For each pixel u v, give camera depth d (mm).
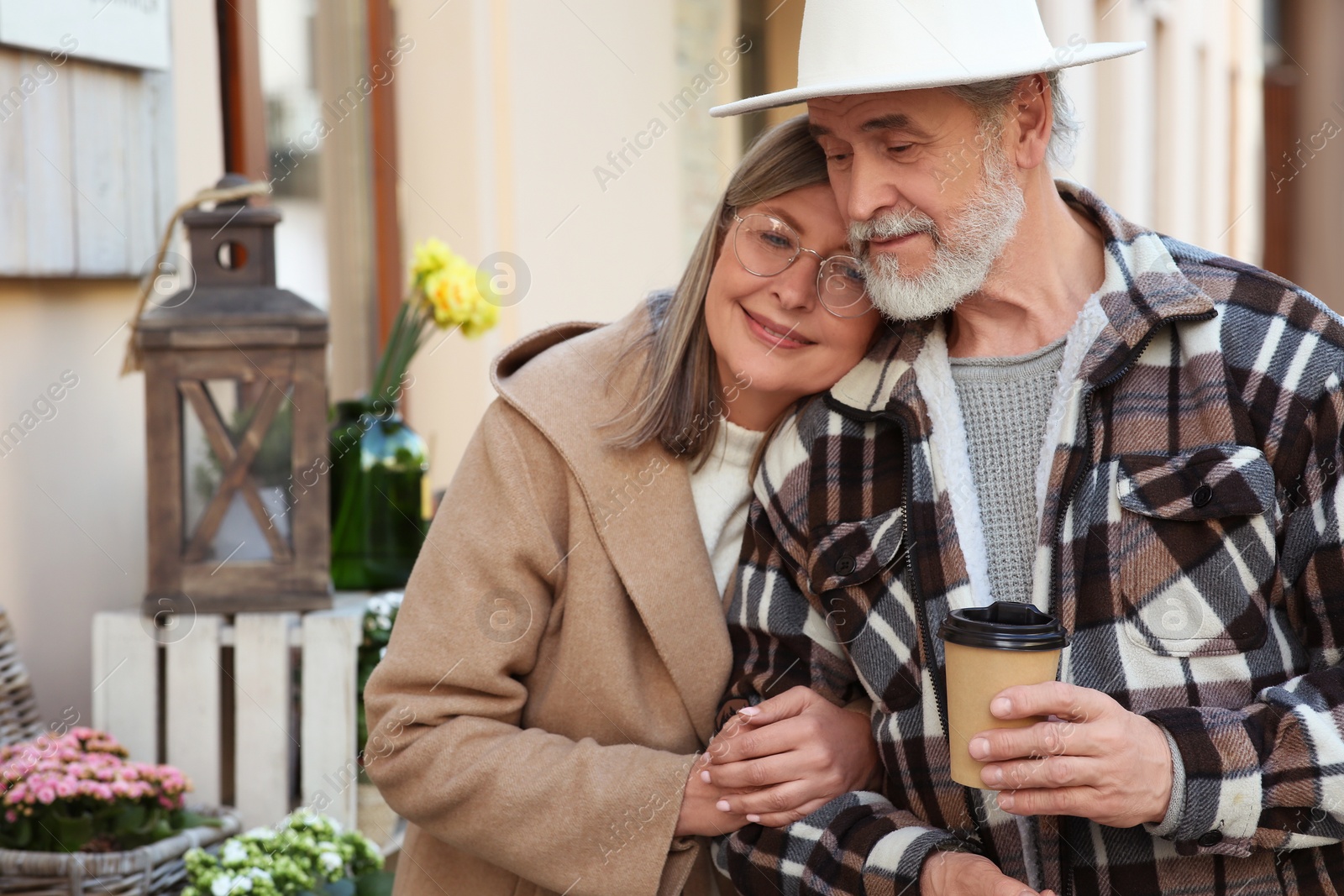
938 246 1354
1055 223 1436
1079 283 1445
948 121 1322
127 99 2643
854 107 1337
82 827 2084
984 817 1374
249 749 2391
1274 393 1270
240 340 2383
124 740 2414
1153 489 1289
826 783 1433
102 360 2670
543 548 1499
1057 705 1175
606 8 4277
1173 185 6969
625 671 1504
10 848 2062
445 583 1512
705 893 1549
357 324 3594
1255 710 1232
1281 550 1276
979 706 1204
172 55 2787
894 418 1438
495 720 1505
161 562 2406
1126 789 1182
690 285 1529
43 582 2510
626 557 1501
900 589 1426
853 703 1539
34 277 2461
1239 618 1267
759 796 1420
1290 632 1305
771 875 1414
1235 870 1280
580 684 1516
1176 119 6930
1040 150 1392
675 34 4652
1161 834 1225
